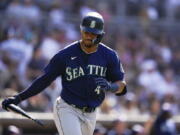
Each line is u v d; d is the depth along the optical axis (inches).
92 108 845.2
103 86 823.1
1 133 1310.3
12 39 1696.6
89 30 812.0
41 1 1971.0
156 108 1676.9
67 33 1916.8
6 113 1327.5
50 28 1891.0
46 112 1441.9
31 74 1616.6
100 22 816.3
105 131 1391.5
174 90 1988.2
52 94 1486.2
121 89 856.3
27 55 1668.3
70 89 839.1
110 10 2175.2
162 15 2262.6
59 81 1510.8
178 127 1547.7
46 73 837.2
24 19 1850.4
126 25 2126.0
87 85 837.2
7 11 1844.2
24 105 1386.6
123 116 1499.8
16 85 1494.8
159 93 1921.8
